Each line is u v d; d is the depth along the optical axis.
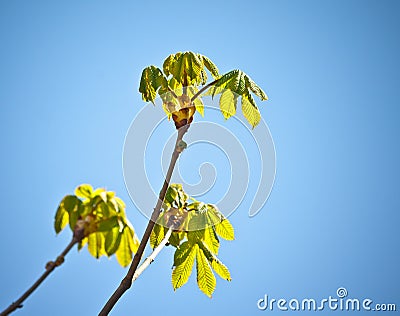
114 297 4.90
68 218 4.18
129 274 4.96
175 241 6.28
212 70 6.29
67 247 4.03
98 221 4.15
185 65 6.05
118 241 4.28
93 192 4.27
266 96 6.05
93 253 4.30
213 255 6.23
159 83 5.83
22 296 3.81
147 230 5.07
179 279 6.24
